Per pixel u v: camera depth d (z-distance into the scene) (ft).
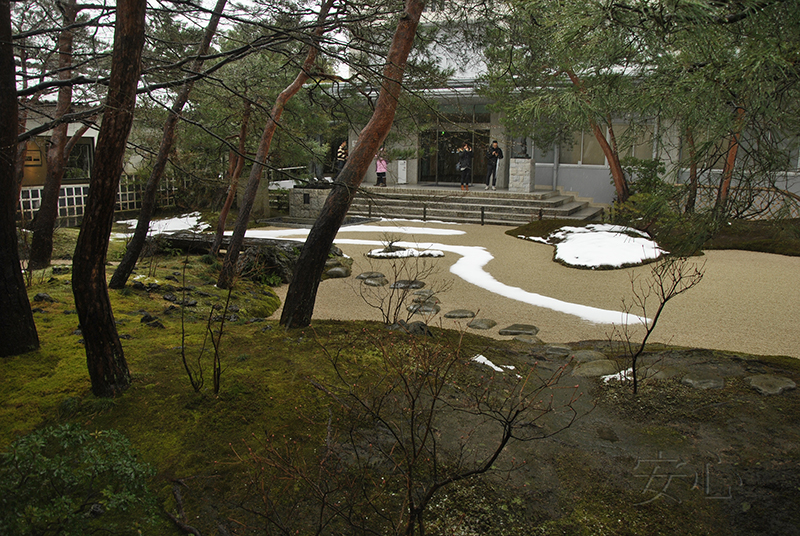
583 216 63.82
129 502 10.42
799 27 11.85
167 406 15.60
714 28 12.39
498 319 28.89
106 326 15.69
